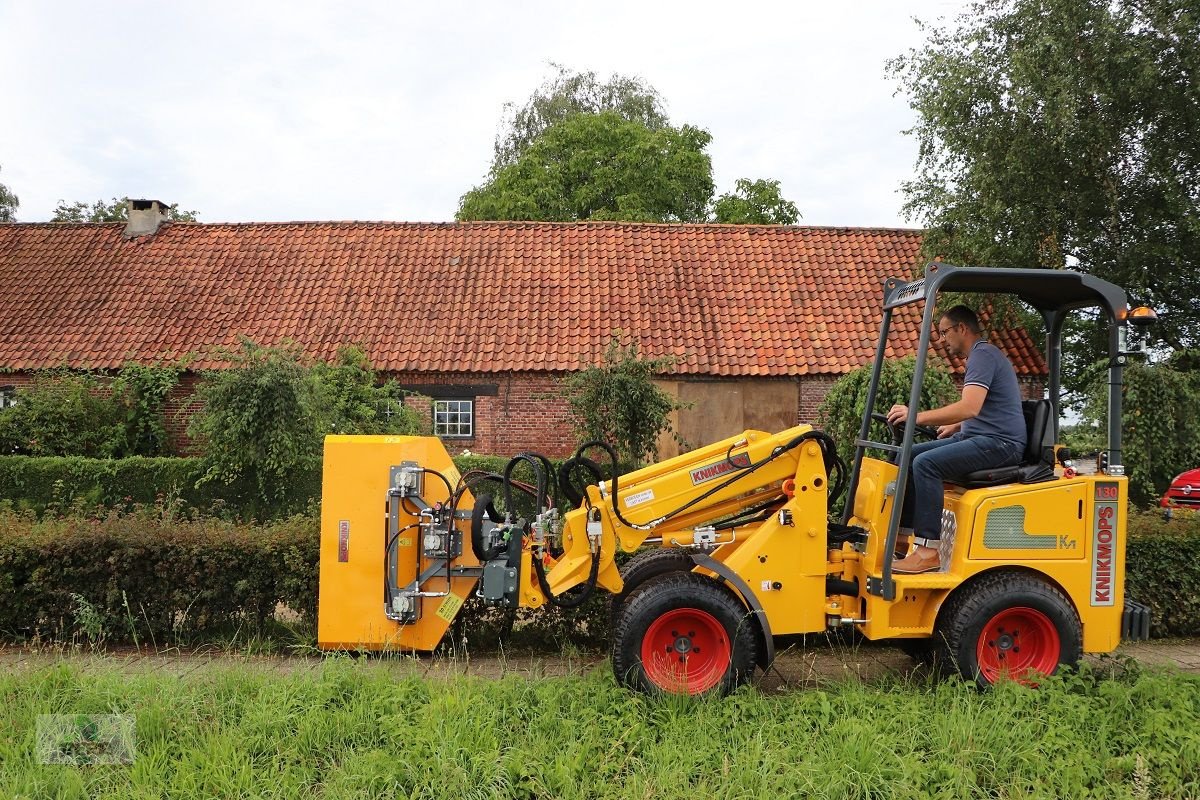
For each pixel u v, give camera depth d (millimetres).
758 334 16078
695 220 31625
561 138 30562
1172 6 12594
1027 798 3799
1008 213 13469
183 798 3760
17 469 11742
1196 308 14281
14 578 6266
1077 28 13008
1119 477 5273
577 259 18031
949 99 13578
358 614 5770
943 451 5285
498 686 4898
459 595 5730
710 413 15453
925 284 5285
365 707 4523
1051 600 5047
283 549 6309
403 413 13688
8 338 16422
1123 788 3924
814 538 5176
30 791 3758
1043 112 12977
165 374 15258
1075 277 5246
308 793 3873
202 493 11281
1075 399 10766
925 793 3818
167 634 6359
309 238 18812
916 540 5273
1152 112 13289
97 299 17328
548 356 15547
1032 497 5176
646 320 16359
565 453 15492
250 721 4430
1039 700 4664
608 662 5434
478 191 33469
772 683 5559
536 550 5383
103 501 11508
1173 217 13430
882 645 6426
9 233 19344
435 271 17719
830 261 17922
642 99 36500
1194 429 9922
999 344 15195
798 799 3816
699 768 4070
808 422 15414
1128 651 6625
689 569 5688
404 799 3756
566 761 3980
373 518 5766
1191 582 6996
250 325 16422
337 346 15719
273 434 10773
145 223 19094
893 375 9047
